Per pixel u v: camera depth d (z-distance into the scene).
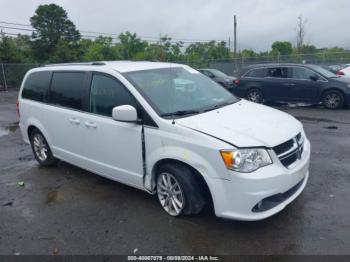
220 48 39.47
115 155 4.70
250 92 13.39
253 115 4.38
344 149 6.69
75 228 4.19
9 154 7.55
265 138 3.71
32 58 35.09
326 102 11.77
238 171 3.55
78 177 5.85
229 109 4.57
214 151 3.62
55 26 36.97
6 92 23.67
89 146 5.08
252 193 3.53
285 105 12.95
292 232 3.80
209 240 3.75
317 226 3.90
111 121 4.63
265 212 3.66
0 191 5.48
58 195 5.18
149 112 4.21
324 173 5.44
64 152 5.68
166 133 4.02
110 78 4.73
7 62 27.31
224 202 3.67
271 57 28.53
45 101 5.91
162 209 4.47
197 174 3.94
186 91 4.83
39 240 3.99
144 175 4.39
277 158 3.67
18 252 3.78
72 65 5.51
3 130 10.27
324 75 11.90
